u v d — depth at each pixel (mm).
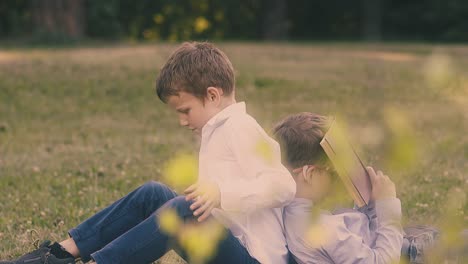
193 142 7422
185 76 2764
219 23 30250
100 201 4727
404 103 9945
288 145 2818
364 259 2654
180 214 2666
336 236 2666
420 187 5062
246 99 10445
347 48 18812
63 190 5102
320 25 33594
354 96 10789
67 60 13102
